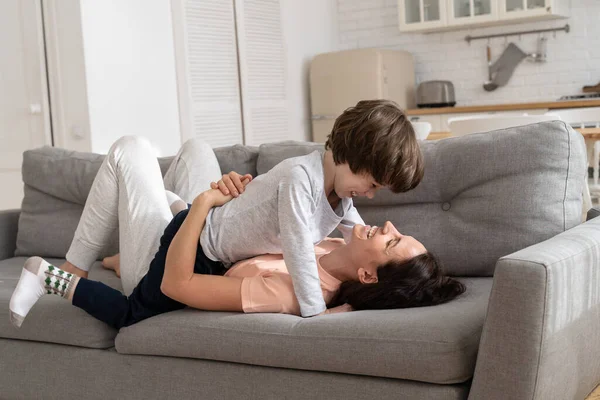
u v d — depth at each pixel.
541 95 6.33
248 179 2.18
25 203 3.18
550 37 6.24
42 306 2.31
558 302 1.68
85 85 4.72
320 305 1.99
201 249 2.15
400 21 6.55
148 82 5.15
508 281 1.65
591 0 6.06
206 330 2.01
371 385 1.82
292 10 6.55
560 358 1.74
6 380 2.36
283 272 2.08
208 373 2.03
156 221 2.37
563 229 2.29
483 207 2.36
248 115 6.06
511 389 1.66
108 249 3.00
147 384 2.12
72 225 3.08
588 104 5.51
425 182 2.46
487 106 5.94
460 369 1.72
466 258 2.38
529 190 2.30
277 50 6.38
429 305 2.00
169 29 5.33
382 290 2.00
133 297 2.19
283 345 1.90
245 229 2.09
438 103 6.44
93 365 2.21
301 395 1.90
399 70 6.52
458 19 6.29
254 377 1.97
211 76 5.70
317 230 2.10
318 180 2.01
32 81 4.84
